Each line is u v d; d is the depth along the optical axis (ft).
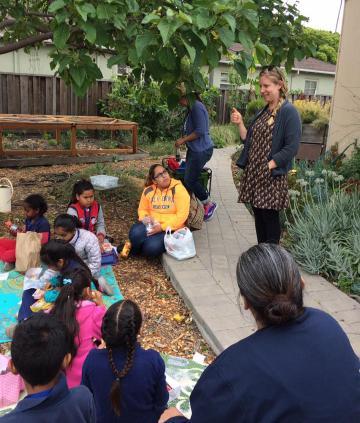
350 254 15.17
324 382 4.16
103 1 11.06
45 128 31.91
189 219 17.60
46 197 23.63
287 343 4.34
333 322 4.64
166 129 45.16
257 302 4.56
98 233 16.25
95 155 34.65
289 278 4.56
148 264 16.61
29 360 5.20
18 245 14.62
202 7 10.94
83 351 9.06
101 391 7.39
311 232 16.01
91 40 10.91
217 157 37.76
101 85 45.60
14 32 19.88
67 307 9.09
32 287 11.94
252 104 43.47
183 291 13.74
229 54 12.99
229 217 21.27
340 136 26.17
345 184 21.25
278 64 17.70
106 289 13.82
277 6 17.66
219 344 10.96
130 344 7.34
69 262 11.23
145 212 17.03
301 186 19.04
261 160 13.79
